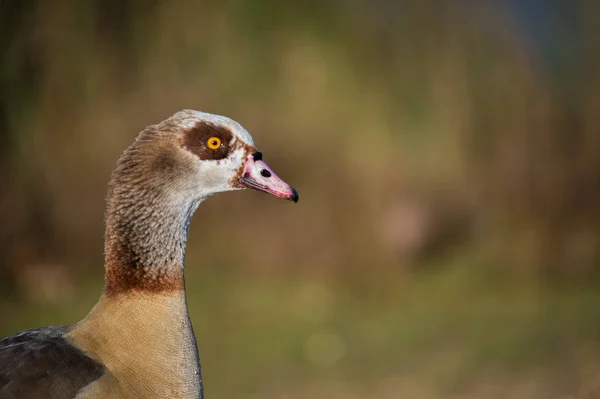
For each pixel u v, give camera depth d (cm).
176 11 2117
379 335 1823
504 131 2233
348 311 1992
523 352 1653
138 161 800
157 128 817
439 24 2234
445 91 2216
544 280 2128
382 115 2181
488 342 1722
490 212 2228
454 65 2227
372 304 2047
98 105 2073
